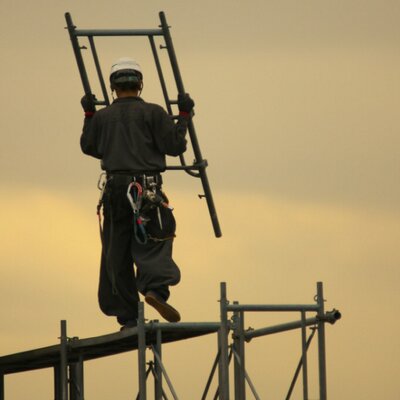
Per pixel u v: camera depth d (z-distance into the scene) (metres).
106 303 46.41
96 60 46.47
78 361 47.88
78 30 46.00
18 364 51.84
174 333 44.41
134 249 45.09
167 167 46.38
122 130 44.91
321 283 42.38
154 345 45.59
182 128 45.12
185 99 45.47
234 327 42.53
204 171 46.91
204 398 43.50
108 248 45.59
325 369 42.28
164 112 45.03
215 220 47.94
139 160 44.78
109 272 45.75
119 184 44.81
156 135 44.91
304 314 42.19
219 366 42.19
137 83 45.50
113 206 45.06
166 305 44.44
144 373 41.66
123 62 45.50
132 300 46.00
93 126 45.34
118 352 49.00
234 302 42.69
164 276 44.59
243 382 42.31
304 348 42.19
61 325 45.53
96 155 45.97
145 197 44.53
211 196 47.53
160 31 45.53
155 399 45.38
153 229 44.91
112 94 46.09
